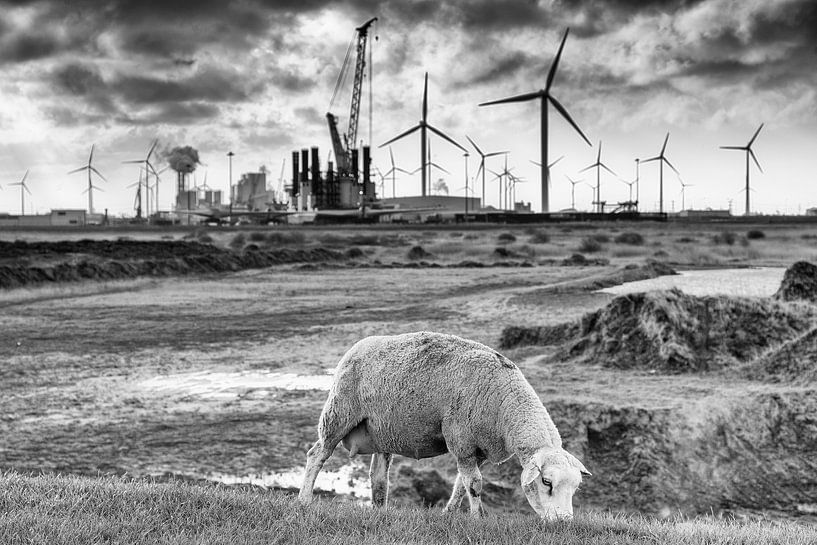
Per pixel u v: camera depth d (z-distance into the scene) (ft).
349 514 25.88
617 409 47.85
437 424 29.27
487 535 23.97
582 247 273.54
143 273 169.68
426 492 40.98
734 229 435.94
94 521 22.61
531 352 76.59
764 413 48.11
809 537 25.82
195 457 45.47
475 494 28.73
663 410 47.88
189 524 23.43
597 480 43.04
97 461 44.65
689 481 42.80
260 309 118.32
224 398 59.82
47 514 23.24
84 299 129.70
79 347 83.61
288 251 229.25
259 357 78.28
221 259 196.85
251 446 47.39
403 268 207.41
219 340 89.20
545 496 25.20
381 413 29.66
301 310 116.98
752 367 62.34
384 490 31.35
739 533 26.45
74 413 55.21
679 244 296.51
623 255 253.03
